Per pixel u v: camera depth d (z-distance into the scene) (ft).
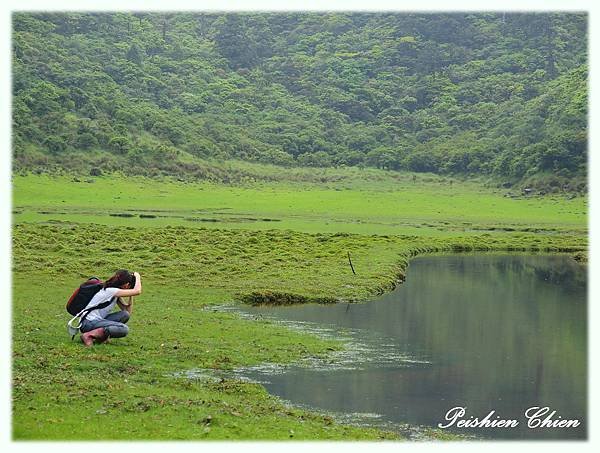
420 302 121.80
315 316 104.88
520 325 105.40
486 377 77.71
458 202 414.00
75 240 160.04
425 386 73.97
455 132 643.45
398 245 199.11
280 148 594.65
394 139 640.58
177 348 79.36
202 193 408.46
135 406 58.23
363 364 81.05
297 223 266.98
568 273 168.14
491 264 182.80
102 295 78.18
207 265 136.67
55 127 462.60
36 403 57.36
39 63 561.84
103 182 410.52
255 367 76.74
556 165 477.77
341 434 57.93
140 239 169.07
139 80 652.89
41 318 87.30
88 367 69.00
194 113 637.71
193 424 55.72
